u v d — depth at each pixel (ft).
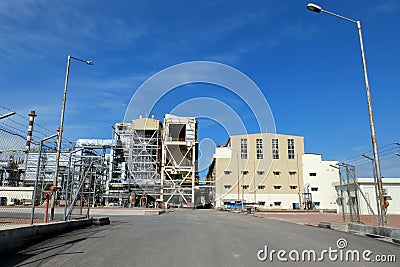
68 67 53.52
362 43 43.06
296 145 207.62
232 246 28.32
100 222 49.47
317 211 165.07
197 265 20.71
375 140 40.14
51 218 45.55
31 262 20.89
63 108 51.24
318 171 207.00
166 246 27.73
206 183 185.57
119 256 22.97
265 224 56.44
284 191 198.70
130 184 150.00
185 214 101.04
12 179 112.37
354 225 42.34
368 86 41.65
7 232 24.62
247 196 190.39
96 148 133.18
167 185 151.43
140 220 63.87
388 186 108.37
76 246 26.94
